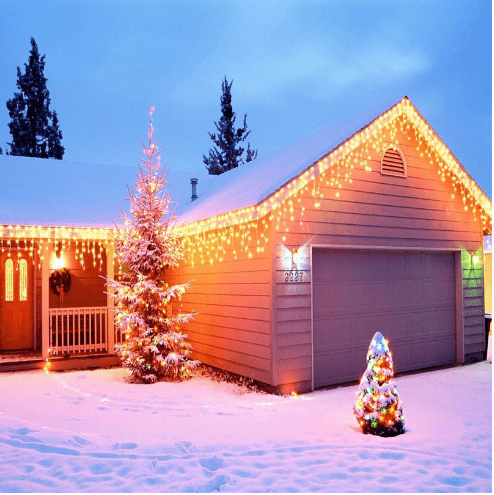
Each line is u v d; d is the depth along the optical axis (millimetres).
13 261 13602
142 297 10758
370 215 10766
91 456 5703
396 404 6680
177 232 12398
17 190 13438
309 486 4945
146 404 8516
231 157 37438
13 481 4926
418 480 5086
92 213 13008
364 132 10438
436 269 12336
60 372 11656
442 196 12203
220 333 11094
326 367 10078
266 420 7477
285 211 9477
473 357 12891
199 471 5281
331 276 10305
